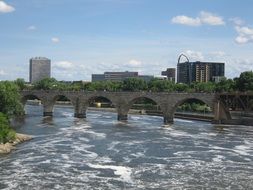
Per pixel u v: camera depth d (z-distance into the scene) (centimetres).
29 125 17025
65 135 13988
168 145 12038
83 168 9019
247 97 18212
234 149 11431
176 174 8550
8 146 11331
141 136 13925
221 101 18588
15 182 7831
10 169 8862
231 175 8481
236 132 15175
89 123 18250
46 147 11512
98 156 10331
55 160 9806
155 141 12794
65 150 11075
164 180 8075
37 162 9562
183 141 12825
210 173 8644
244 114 18712
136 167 9169
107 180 8044
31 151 10881
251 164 9512
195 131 15438
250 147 11775
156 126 17188
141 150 11200
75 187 7556
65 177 8244
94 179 8112
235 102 18612
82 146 11738
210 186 7675
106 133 14650
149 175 8456
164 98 19300
